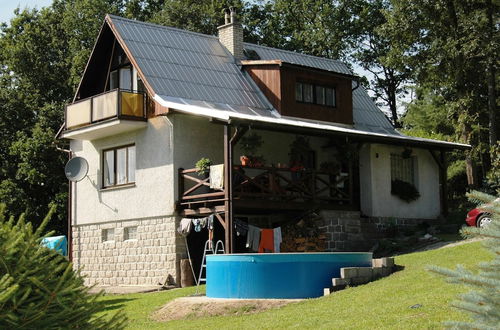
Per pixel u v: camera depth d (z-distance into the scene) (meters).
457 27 30.09
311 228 23.28
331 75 26.55
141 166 23.38
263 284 14.74
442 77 30.98
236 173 20.94
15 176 34.81
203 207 21.61
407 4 30.00
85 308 6.54
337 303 13.38
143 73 23.08
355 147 24.33
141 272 23.09
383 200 25.53
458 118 31.70
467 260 16.09
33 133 34.22
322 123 26.02
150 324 14.41
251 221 24.31
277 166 22.61
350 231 24.11
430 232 24.23
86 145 25.75
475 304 5.38
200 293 17.59
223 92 24.45
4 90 37.38
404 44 31.20
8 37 39.28
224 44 27.17
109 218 24.50
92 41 38.31
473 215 22.80
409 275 15.25
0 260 6.06
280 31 44.62
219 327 12.72
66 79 38.44
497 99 33.47
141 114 23.14
